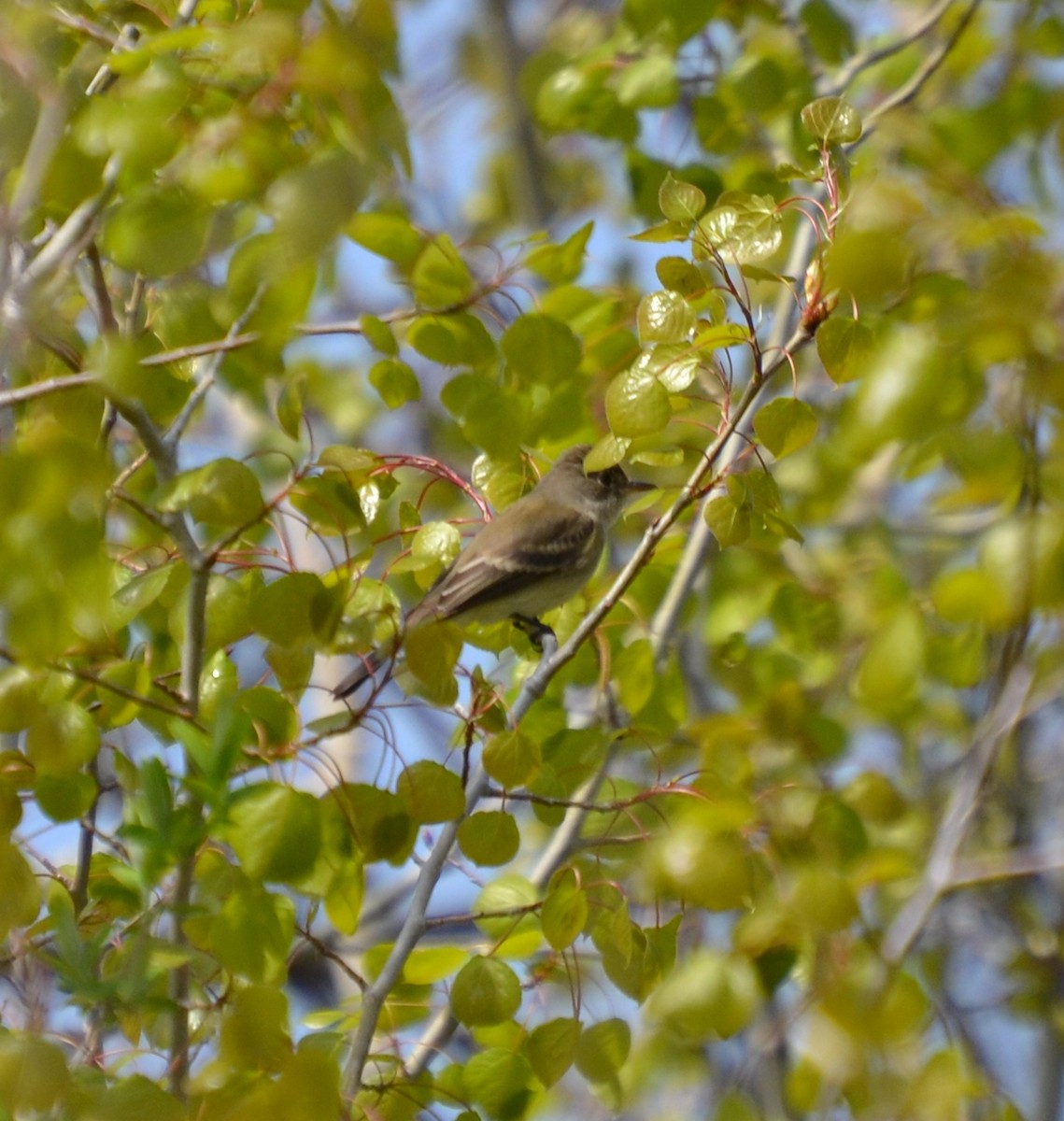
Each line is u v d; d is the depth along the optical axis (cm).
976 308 738
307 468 900
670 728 1361
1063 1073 1331
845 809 994
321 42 793
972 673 1300
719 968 843
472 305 1213
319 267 946
